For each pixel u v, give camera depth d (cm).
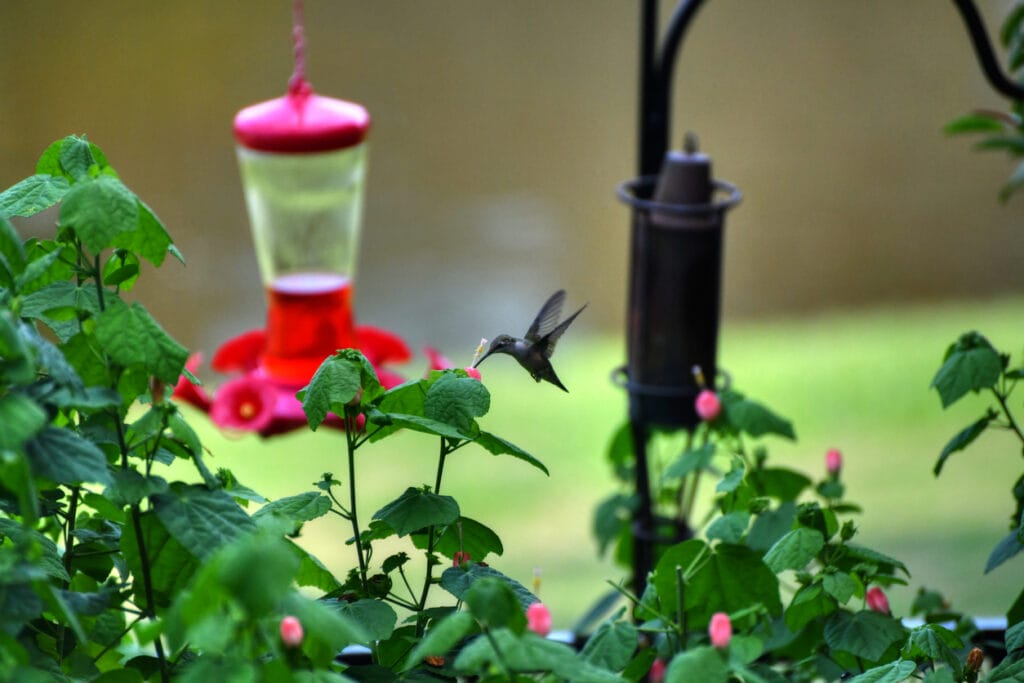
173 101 2562
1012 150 571
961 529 1260
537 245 2617
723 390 492
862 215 2720
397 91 2764
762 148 2780
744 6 2795
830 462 450
